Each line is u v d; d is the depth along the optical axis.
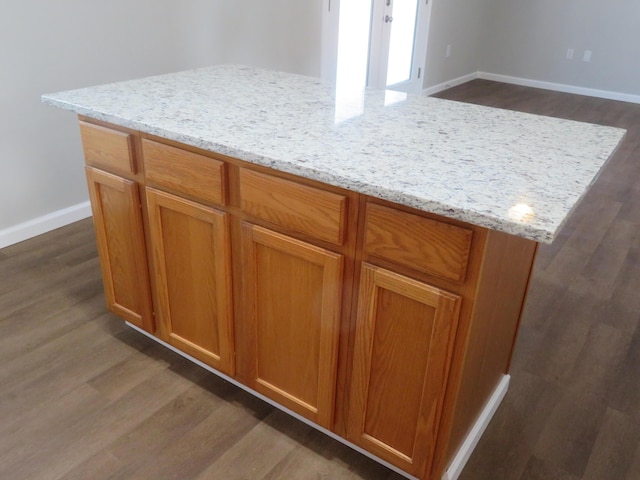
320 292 1.40
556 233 0.97
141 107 1.66
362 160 1.28
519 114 1.72
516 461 1.62
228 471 1.55
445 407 1.31
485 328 1.36
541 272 2.66
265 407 1.78
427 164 1.27
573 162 1.31
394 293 1.26
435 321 1.22
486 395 1.67
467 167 1.26
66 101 1.71
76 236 2.83
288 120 1.57
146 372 1.91
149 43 3.08
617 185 3.76
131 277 1.88
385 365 1.36
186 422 1.71
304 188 1.30
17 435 1.64
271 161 1.28
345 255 1.32
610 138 1.51
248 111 1.65
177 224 1.64
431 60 5.84
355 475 1.56
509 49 6.66
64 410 1.74
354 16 4.70
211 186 1.48
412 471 1.44
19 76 2.55
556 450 1.66
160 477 1.53
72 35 2.70
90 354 1.99
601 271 2.69
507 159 1.32
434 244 1.15
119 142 1.64
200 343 1.80
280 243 1.40
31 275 2.46
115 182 1.72
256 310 1.57
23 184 2.72
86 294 2.34
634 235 3.07
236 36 3.62
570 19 6.16
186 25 3.26
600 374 1.99
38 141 2.72
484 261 1.13
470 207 1.05
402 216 1.17
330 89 1.95
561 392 1.90
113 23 2.86
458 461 1.53
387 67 5.27
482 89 6.42
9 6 2.43
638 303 2.44
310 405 1.58
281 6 3.91
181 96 1.80
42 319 2.17
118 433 1.66
